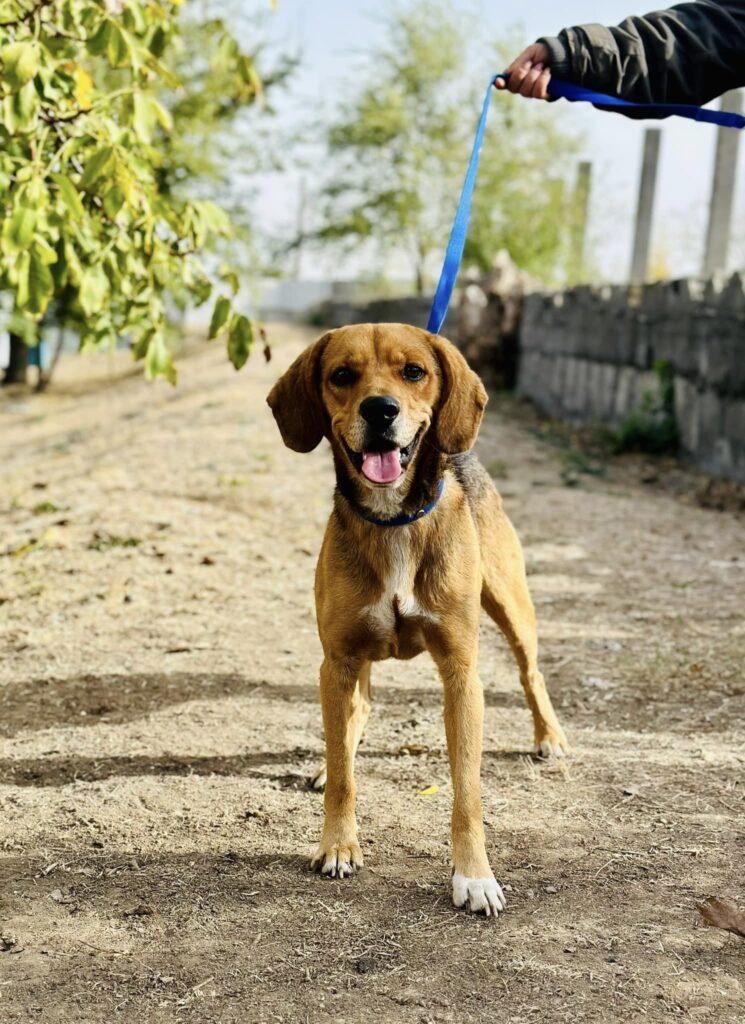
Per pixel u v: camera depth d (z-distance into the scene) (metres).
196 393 14.68
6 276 4.06
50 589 6.10
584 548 7.05
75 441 12.41
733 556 6.79
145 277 4.47
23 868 3.12
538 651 5.18
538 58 3.61
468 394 3.24
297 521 7.62
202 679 4.76
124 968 2.61
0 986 2.53
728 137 10.61
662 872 3.06
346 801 3.18
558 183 23.58
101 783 3.70
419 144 27.70
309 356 3.31
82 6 4.08
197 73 18.05
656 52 3.62
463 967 2.59
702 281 10.07
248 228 21.12
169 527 7.36
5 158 3.84
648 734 4.13
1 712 4.39
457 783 3.04
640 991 2.47
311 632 5.47
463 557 3.16
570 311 13.52
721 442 9.26
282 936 2.74
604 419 12.32
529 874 3.07
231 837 3.32
